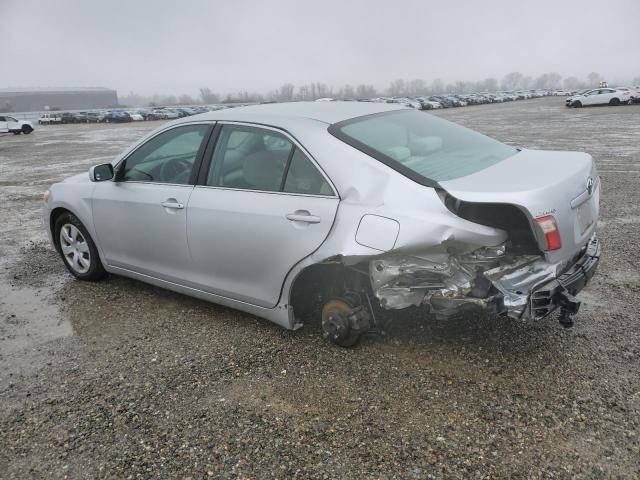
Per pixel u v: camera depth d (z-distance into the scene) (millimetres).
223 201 3598
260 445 2637
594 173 3389
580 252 3293
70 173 13336
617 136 17609
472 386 3023
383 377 3150
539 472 2379
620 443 2529
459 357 3318
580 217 3064
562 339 3480
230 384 3162
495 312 2885
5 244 6445
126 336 3826
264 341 3643
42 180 12211
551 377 3072
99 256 4680
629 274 4621
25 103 197000
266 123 3533
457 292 2928
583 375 3076
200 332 3826
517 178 2971
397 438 2639
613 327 3629
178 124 4016
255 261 3494
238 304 3762
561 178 2951
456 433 2652
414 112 4066
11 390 3219
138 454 2617
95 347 3693
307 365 3316
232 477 2439
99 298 4527
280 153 3420
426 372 3178
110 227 4371
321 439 2660
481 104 72062
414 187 2943
